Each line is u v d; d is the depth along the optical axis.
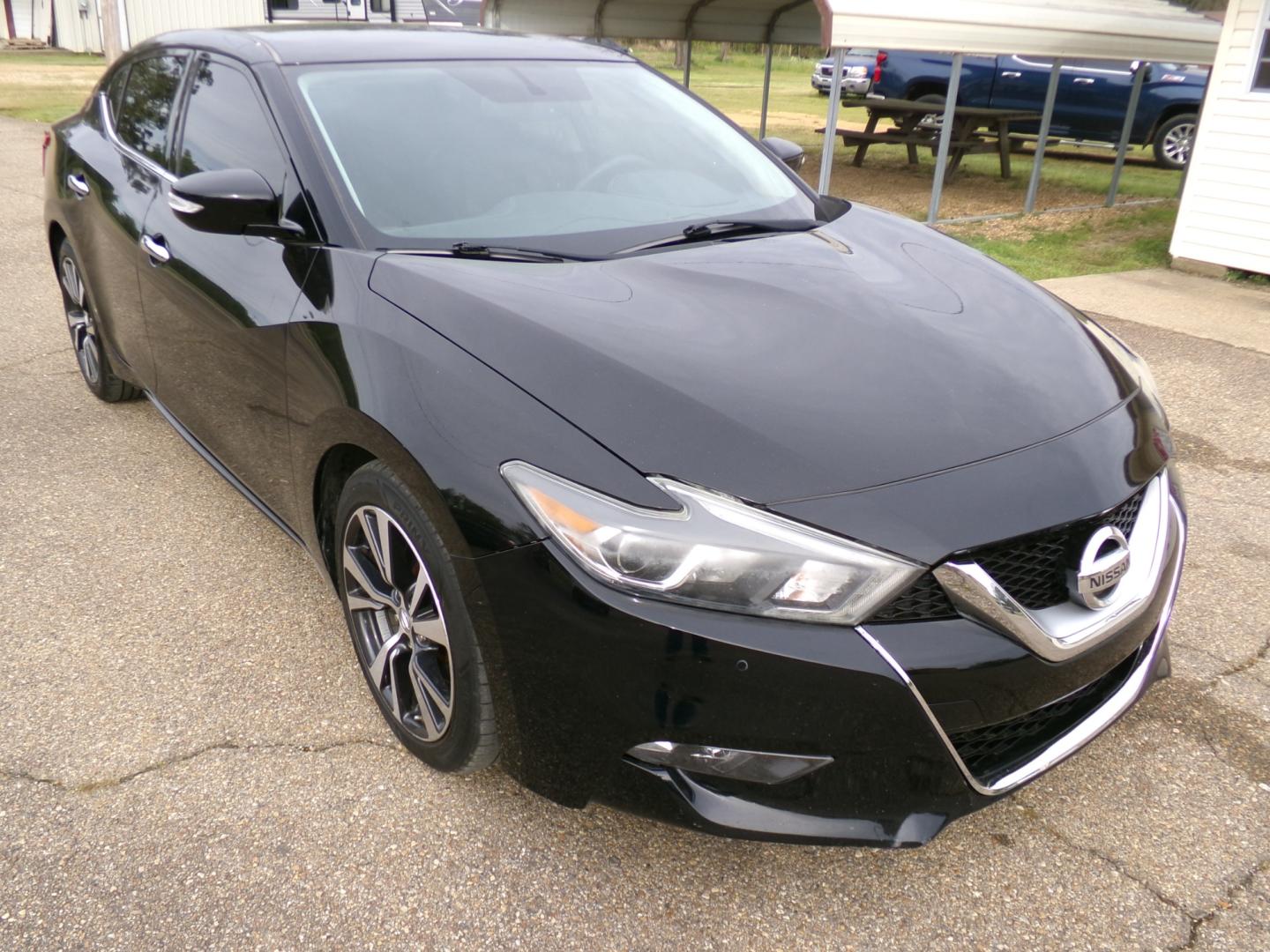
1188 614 3.13
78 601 3.07
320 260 2.54
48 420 4.41
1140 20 10.34
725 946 1.98
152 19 25.58
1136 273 8.04
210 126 3.17
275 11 26.53
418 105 2.97
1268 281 7.77
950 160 12.55
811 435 1.95
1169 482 2.37
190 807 2.29
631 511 1.84
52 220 4.31
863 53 18.92
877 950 1.98
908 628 1.85
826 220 3.14
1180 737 2.59
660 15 12.49
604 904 2.07
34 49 31.20
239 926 1.99
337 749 2.48
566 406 1.98
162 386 3.54
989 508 1.90
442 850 2.19
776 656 1.79
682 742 1.86
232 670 2.77
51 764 2.40
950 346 2.30
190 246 3.05
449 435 2.04
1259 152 7.55
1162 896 2.11
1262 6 7.38
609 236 2.74
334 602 3.11
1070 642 1.98
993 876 2.16
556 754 1.99
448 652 2.13
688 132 3.36
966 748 1.98
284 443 2.65
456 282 2.33
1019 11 9.27
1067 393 2.25
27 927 1.97
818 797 1.89
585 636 1.87
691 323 2.26
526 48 3.48
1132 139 14.15
